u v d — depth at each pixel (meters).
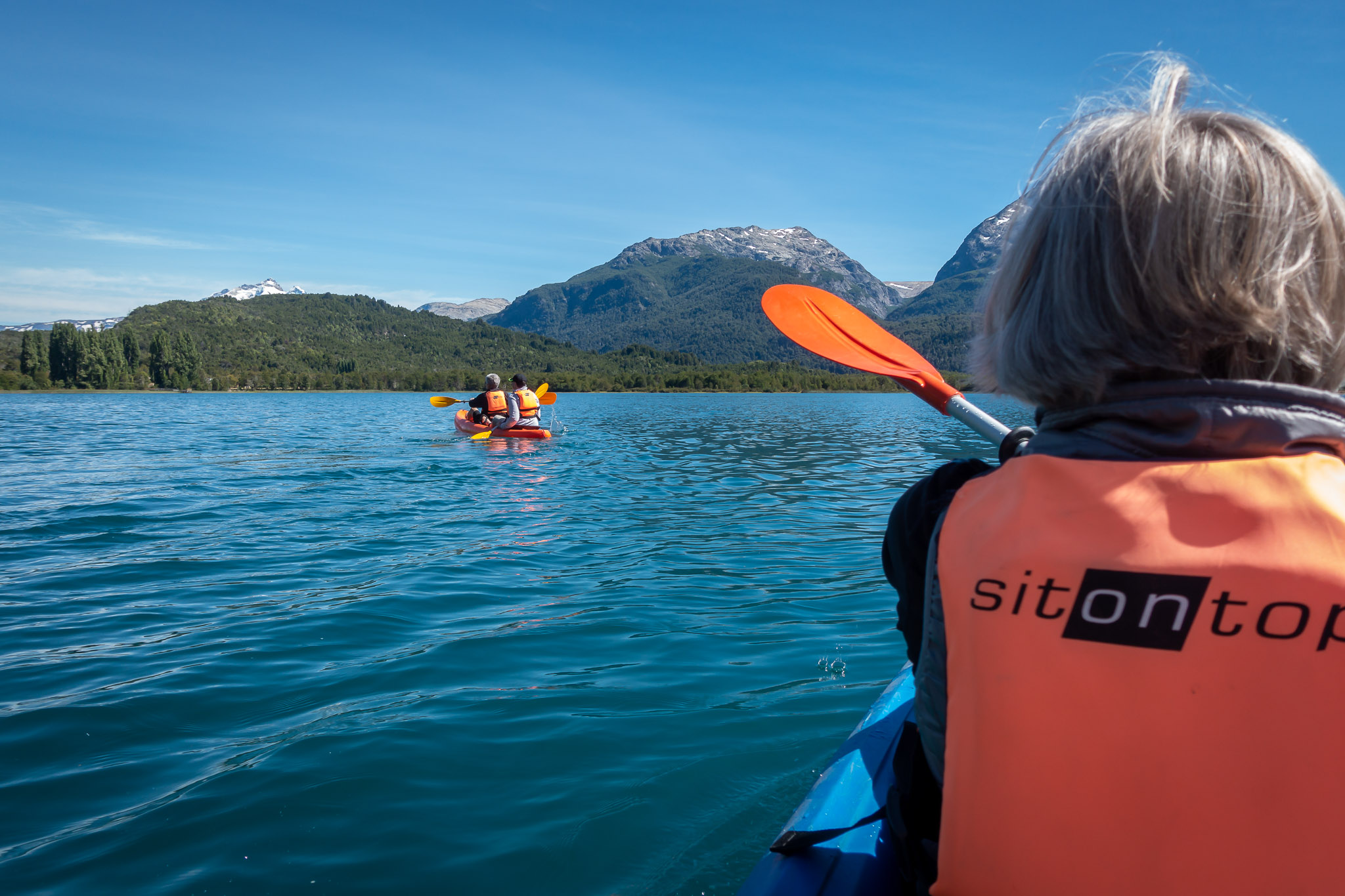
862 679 3.20
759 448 13.83
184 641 3.62
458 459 11.23
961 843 0.74
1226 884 0.64
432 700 2.97
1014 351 0.84
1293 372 0.75
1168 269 0.70
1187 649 0.64
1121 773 0.66
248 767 2.44
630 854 2.01
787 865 1.24
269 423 20.62
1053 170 0.85
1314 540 0.62
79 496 7.79
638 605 4.25
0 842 2.05
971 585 0.74
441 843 2.05
